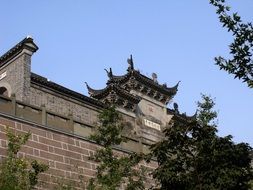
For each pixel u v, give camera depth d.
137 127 50.53
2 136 26.88
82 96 44.06
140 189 28.58
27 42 40.91
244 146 24.47
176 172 24.61
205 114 26.83
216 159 23.73
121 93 49.47
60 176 28.86
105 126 28.84
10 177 21.75
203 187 23.11
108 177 26.50
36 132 29.08
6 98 28.52
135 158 27.61
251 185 24.22
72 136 31.22
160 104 55.28
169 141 25.80
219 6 14.41
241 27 14.26
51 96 41.66
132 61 53.41
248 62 14.20
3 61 42.84
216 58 14.55
